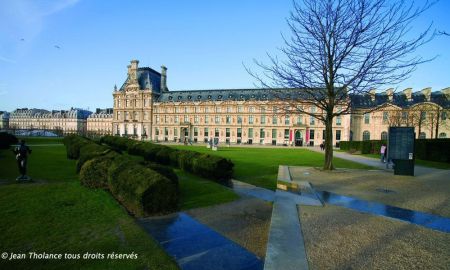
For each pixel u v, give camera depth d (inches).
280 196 501.0
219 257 285.1
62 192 518.0
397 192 570.3
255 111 3846.0
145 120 4328.3
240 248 307.4
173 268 256.2
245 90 4072.3
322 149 2507.4
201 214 426.9
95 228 350.9
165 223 387.2
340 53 807.7
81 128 7436.0
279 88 1004.6
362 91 782.5
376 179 732.7
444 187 627.8
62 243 306.0
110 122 7121.1
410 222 370.9
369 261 251.6
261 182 682.8
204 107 4087.1
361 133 3314.5
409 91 3073.3
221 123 4003.4
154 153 1083.3
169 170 533.3
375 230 336.5
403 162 808.3
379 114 3223.4
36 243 305.0
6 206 426.6
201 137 4094.5
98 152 712.4
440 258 260.2
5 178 652.7
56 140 2677.2
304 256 254.8
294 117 3668.8
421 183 676.7
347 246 285.3
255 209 455.5
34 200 461.1
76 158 1090.7
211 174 717.9
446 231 337.7
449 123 2856.8
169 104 4242.1
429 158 1389.0
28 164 903.1
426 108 2546.8
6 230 337.7
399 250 277.9
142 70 4554.6
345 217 388.2
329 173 834.2
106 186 564.7
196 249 304.3
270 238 297.3
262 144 3767.2
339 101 893.8
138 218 407.5
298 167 978.7
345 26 791.1
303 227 342.6
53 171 767.7
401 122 2748.5
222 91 4175.7
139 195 413.4
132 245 303.4
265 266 232.5
